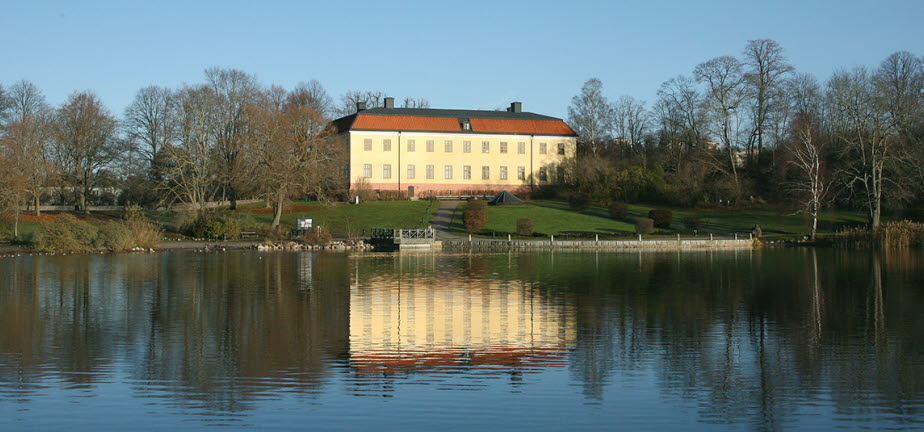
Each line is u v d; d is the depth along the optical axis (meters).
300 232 63.72
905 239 54.09
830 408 14.30
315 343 19.86
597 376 16.55
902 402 14.62
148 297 28.02
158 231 59.66
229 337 20.56
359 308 25.48
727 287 31.25
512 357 18.31
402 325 22.38
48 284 31.89
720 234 64.75
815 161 64.44
